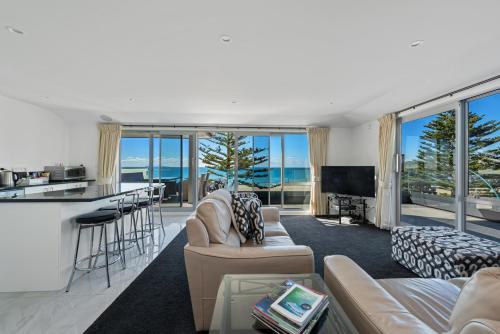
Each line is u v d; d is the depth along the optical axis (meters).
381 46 2.06
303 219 5.04
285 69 2.55
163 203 5.50
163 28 1.80
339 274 1.18
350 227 4.40
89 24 1.75
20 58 2.30
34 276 2.13
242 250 1.55
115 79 2.86
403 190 4.12
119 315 1.77
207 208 1.71
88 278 2.37
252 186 5.65
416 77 2.76
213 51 2.15
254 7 1.56
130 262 2.78
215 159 5.64
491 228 2.70
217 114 4.77
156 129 5.32
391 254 3.01
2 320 1.72
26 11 1.60
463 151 3.02
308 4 1.53
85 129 5.11
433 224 3.52
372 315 0.85
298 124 5.42
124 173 5.42
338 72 2.64
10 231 2.12
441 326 1.07
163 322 1.70
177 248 3.25
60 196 2.30
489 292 0.66
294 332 0.93
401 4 1.52
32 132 4.15
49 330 1.61
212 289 1.52
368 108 4.20
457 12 1.59
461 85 2.81
